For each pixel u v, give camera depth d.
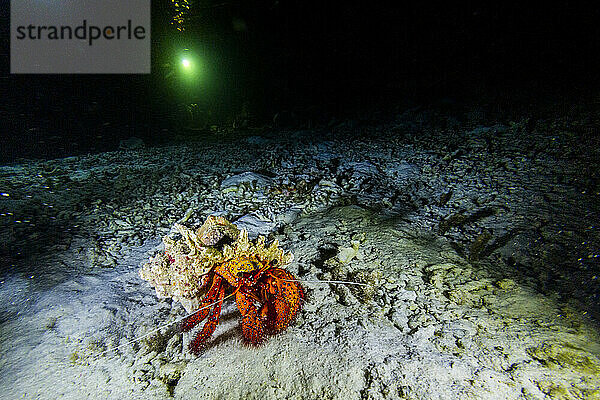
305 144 9.02
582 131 6.22
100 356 2.84
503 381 2.30
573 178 4.93
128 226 5.03
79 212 5.50
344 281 3.48
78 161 8.70
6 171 7.62
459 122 8.34
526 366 2.39
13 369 2.72
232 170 7.42
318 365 2.60
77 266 4.02
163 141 11.23
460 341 2.66
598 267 3.29
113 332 3.07
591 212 4.12
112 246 4.46
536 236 3.90
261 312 2.82
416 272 3.58
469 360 2.50
